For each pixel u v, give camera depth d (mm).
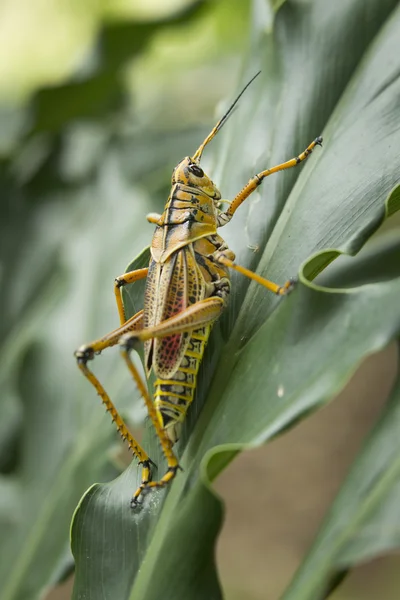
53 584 446
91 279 504
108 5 838
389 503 356
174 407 396
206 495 372
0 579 453
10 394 492
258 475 897
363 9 423
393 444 361
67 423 473
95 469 458
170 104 680
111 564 390
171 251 412
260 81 438
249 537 852
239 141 435
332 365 370
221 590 376
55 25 854
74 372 482
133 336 397
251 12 455
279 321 384
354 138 408
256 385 383
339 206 400
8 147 601
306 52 428
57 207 560
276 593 792
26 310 542
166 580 378
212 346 406
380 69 414
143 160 563
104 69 584
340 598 756
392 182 395
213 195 420
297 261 401
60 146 583
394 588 754
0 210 564
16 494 467
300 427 922
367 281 427
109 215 522
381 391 904
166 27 576
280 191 416
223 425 386
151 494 395
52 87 583
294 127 422
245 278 412
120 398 466
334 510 361
